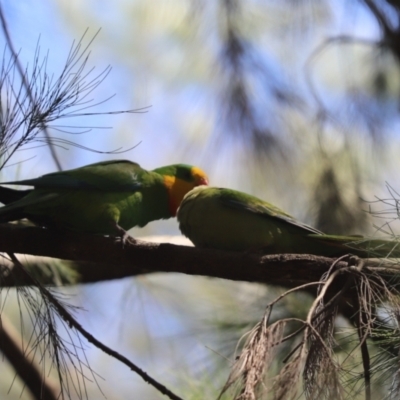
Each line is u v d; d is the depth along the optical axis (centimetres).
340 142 984
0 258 766
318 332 484
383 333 517
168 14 1139
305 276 620
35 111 595
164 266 660
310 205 914
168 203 828
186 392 678
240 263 638
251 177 948
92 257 668
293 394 433
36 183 701
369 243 622
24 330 880
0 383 1020
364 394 537
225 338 719
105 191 741
